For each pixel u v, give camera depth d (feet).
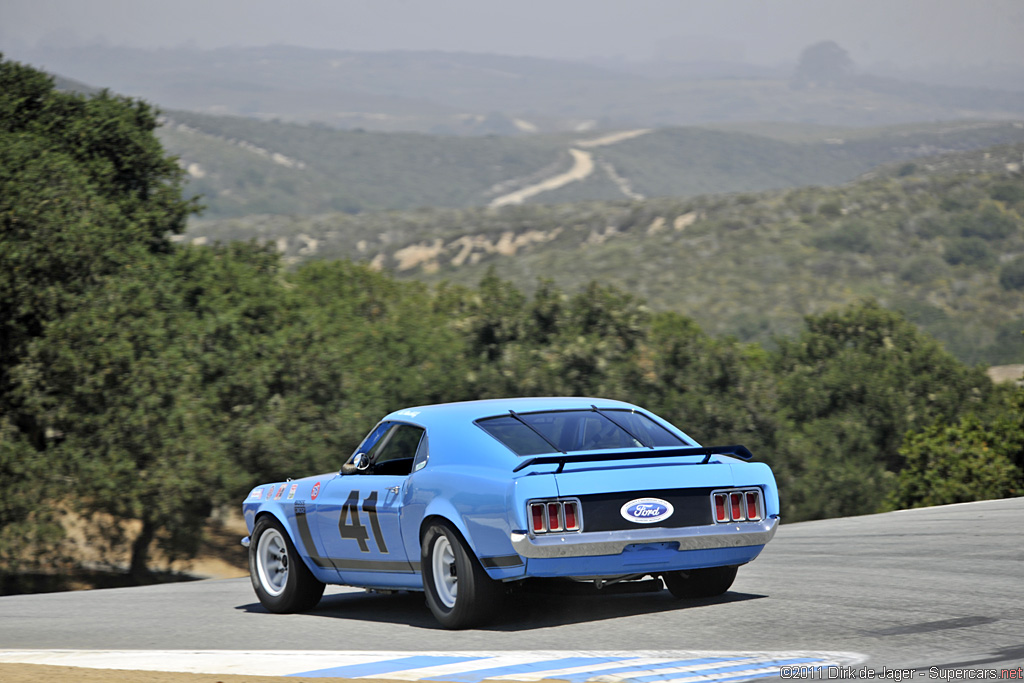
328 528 79.82
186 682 55.62
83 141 301.63
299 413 280.10
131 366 225.56
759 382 384.68
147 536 256.93
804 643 59.31
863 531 120.57
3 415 221.87
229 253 346.54
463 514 66.33
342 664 59.36
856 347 531.50
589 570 64.39
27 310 224.94
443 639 67.05
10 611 105.60
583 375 366.84
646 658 56.49
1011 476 232.73
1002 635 58.75
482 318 392.27
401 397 322.14
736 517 68.13
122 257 247.09
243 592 108.68
